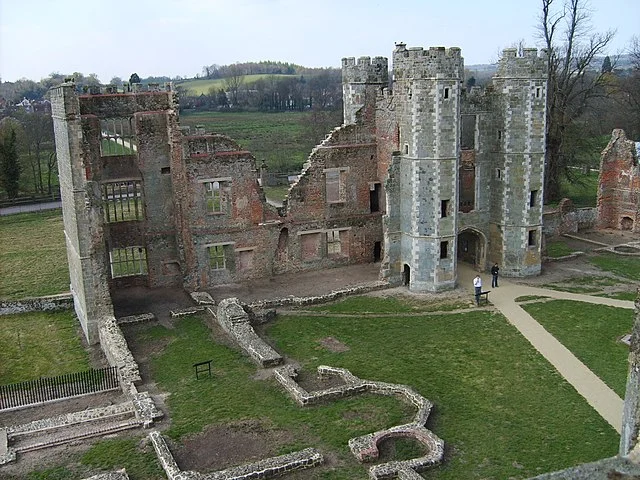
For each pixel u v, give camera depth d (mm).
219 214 47062
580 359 32875
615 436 25281
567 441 25031
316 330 38375
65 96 36344
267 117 171000
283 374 31188
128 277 47094
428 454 23719
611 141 62000
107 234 45406
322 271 51125
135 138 44781
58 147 43094
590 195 77688
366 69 49625
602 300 42062
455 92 42500
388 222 45281
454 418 27125
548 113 70312
